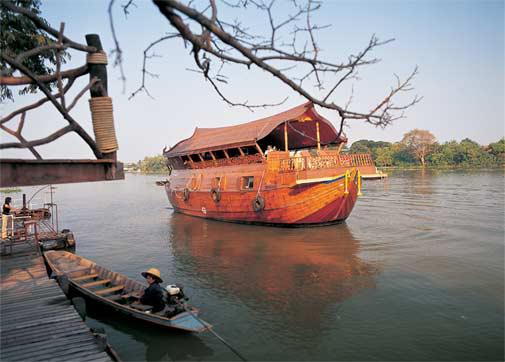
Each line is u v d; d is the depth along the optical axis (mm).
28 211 21250
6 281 9891
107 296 9312
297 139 23594
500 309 8797
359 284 10797
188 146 25812
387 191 36938
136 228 21875
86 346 6281
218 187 21781
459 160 84375
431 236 16250
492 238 15414
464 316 8508
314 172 17219
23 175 3289
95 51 3424
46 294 8836
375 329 8125
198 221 23328
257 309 9344
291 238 16984
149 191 57250
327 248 14969
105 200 41906
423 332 7898
